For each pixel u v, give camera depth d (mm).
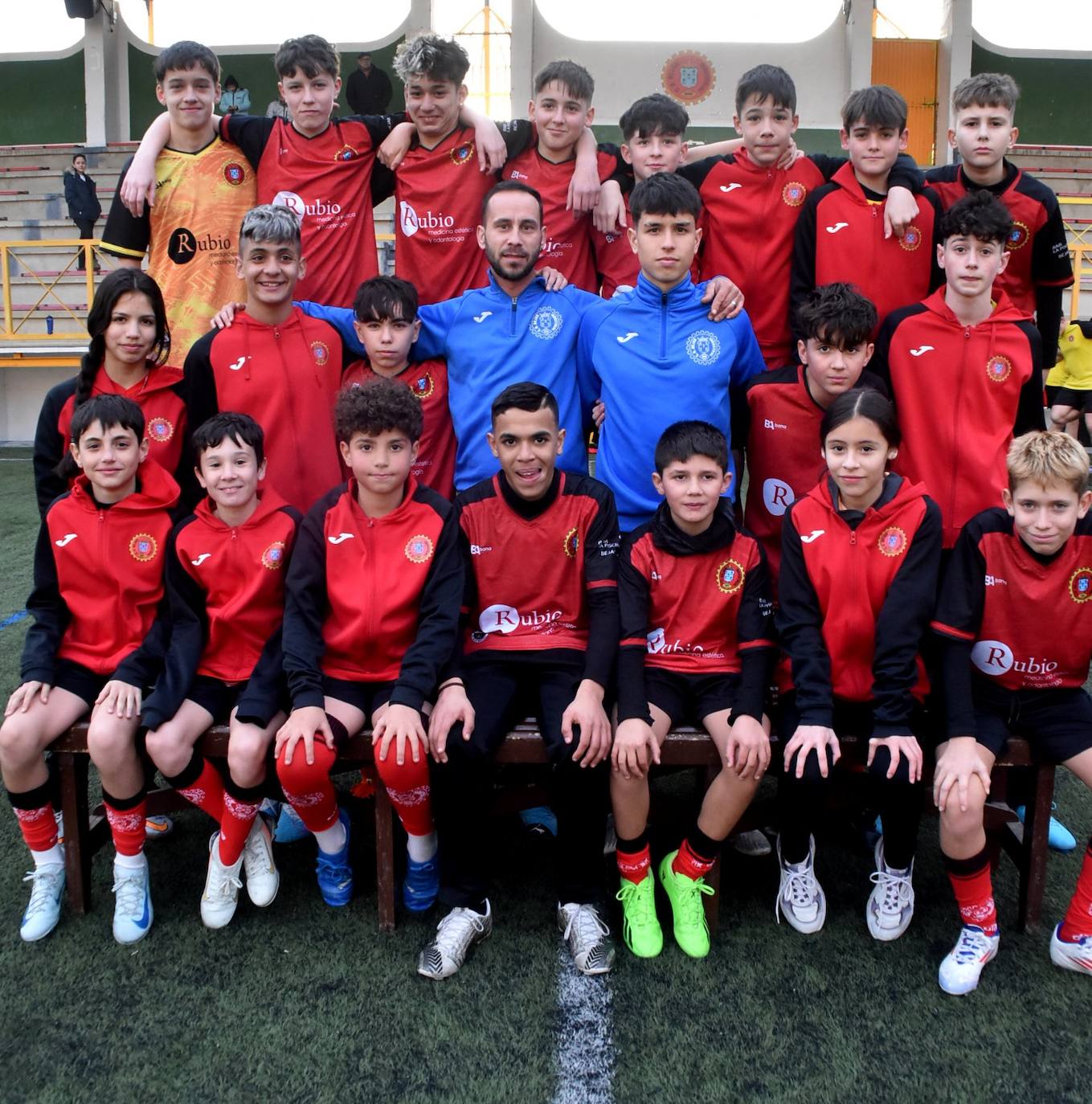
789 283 3396
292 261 2908
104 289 2773
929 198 3178
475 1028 2018
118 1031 2008
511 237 2836
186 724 2332
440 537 2486
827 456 2395
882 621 2324
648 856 2346
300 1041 1980
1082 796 3080
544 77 3471
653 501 2830
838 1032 2010
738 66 14172
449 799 2264
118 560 2562
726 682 2473
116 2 14836
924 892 2545
